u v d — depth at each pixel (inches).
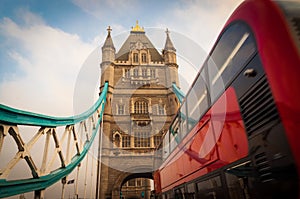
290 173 97.3
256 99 126.7
